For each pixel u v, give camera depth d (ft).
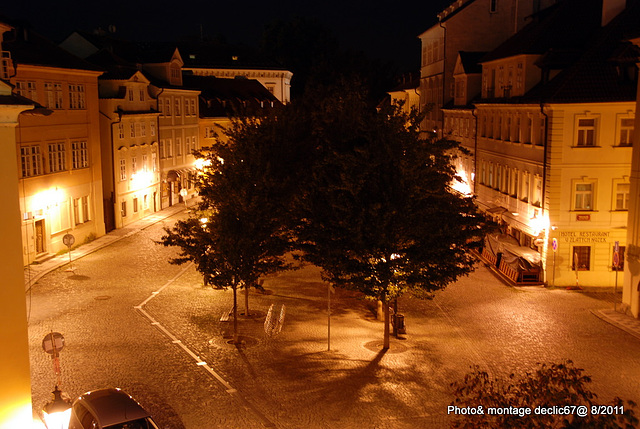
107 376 63.72
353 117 78.23
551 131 102.99
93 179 137.08
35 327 78.95
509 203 124.57
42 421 53.88
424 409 58.03
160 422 54.44
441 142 72.43
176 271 110.52
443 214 74.02
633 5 109.29
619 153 102.99
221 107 225.76
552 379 31.55
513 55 121.29
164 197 185.06
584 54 107.86
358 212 71.26
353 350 73.51
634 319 86.79
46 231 118.01
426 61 203.72
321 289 101.60
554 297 98.89
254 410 57.41
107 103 147.43
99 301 91.20
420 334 79.92
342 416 56.54
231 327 80.74
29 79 112.47
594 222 104.37
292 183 84.12
